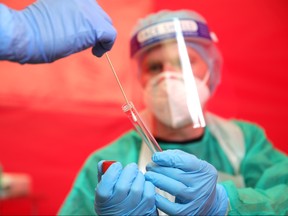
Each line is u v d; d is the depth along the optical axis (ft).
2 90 6.05
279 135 6.01
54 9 3.71
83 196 5.00
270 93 6.17
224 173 5.23
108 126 6.12
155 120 5.52
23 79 6.10
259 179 4.99
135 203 3.39
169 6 6.43
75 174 6.01
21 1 5.51
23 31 3.43
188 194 3.52
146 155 5.17
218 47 6.23
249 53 6.24
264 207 4.08
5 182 5.59
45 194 5.95
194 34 5.23
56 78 6.16
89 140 6.08
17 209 5.92
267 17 6.25
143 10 6.37
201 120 5.19
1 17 3.33
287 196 4.30
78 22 3.68
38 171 5.99
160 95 5.28
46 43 3.54
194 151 5.36
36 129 6.06
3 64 6.04
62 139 6.07
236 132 5.59
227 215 4.05
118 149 5.39
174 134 5.43
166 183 3.49
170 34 5.22
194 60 5.38
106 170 3.53
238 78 6.21
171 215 3.56
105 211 3.43
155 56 5.42
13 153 6.01
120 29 6.23
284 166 5.02
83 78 6.18
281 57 6.21
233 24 6.28
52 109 6.12
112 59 6.18
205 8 6.33
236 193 4.17
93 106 6.15
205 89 5.38
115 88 6.17
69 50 3.69
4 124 6.03
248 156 5.35
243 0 6.28
